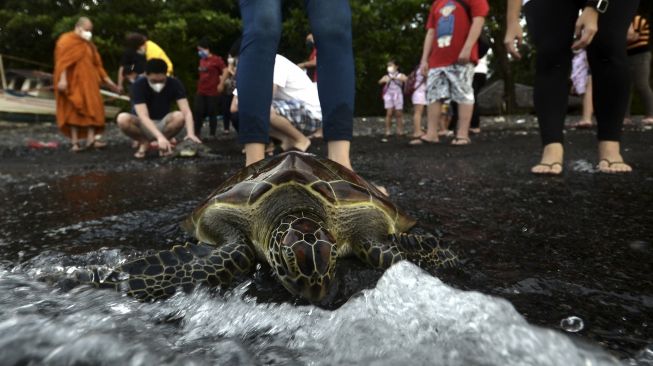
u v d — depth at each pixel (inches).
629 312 50.1
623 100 134.0
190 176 171.2
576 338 44.0
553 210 95.7
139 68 322.3
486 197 111.1
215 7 744.3
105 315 49.1
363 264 67.6
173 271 57.4
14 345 41.2
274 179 65.4
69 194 137.8
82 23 297.4
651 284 57.7
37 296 54.0
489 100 725.9
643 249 70.7
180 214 102.8
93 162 236.4
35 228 95.2
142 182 158.9
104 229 92.1
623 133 261.7
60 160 251.3
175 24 637.3
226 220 70.2
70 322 46.5
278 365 39.8
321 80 101.7
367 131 422.6
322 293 54.3
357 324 45.1
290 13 591.8
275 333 46.4
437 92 256.7
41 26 749.3
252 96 99.3
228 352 42.1
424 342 41.2
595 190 113.4
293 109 177.9
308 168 68.7
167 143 235.9
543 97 138.8
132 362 39.1
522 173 145.6
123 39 706.2
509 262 66.4
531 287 57.1
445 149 240.1
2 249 80.3
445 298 47.6
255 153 101.7
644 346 42.6
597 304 52.1
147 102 252.2
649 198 103.2
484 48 253.4
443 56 247.9
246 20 102.3
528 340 39.4
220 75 377.7
